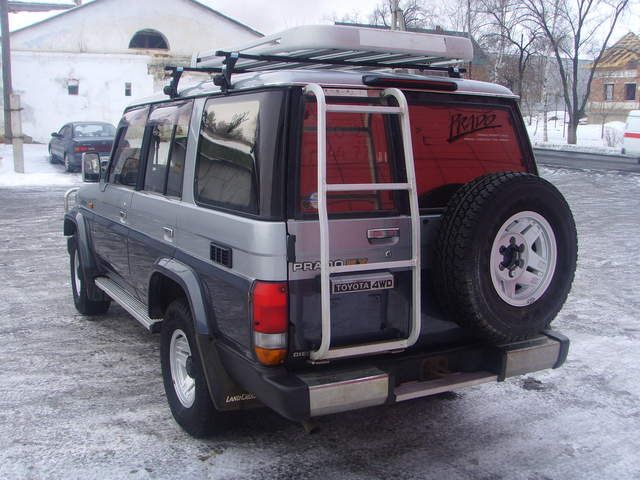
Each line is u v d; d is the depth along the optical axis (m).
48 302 7.49
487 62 36.91
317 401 3.32
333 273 3.44
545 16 34.59
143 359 5.71
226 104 3.93
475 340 3.98
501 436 4.41
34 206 14.78
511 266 3.69
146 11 29.50
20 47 28.41
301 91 3.44
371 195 3.60
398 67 4.56
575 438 4.39
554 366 3.97
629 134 26.55
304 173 3.42
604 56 51.41
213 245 3.82
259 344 3.37
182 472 3.88
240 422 4.22
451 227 3.56
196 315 3.89
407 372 3.71
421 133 3.88
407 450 4.21
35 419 4.54
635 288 8.22
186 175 4.32
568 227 3.80
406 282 3.62
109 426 4.45
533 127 50.78
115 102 29.86
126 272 5.54
